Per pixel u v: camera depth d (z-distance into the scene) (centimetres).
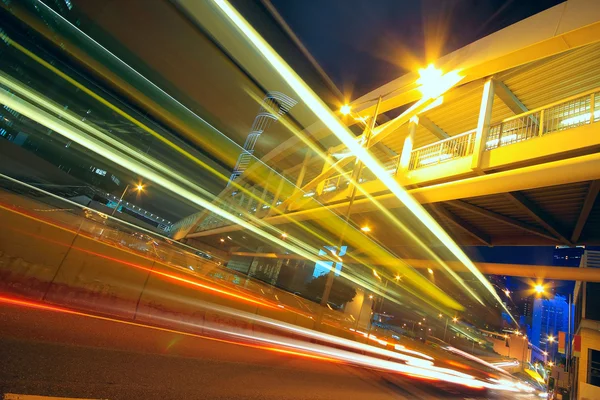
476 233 2078
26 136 4978
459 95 1786
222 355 679
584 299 1909
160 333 715
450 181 1488
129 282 789
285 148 4731
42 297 668
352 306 3994
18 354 402
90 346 501
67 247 720
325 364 962
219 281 1475
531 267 1962
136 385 402
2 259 642
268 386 545
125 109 6266
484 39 1567
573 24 1180
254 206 4872
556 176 1065
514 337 7769
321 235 4225
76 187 5703
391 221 2550
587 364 1719
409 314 6281
